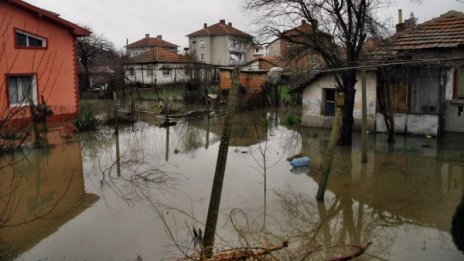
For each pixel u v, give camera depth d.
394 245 7.03
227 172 11.74
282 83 30.16
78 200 9.66
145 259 6.66
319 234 7.51
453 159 12.79
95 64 43.75
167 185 10.66
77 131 19.61
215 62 68.75
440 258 6.50
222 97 30.03
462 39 14.85
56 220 8.44
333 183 10.58
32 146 15.33
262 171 11.85
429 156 13.24
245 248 5.21
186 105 29.36
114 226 8.04
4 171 12.36
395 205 8.96
